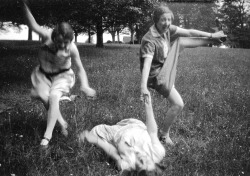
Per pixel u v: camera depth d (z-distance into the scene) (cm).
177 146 486
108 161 418
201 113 652
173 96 475
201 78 1060
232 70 1337
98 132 439
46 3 1348
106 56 1641
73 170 383
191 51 2423
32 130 493
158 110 644
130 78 962
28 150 418
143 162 384
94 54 1739
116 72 1070
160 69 468
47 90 460
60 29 428
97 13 1908
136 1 2152
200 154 453
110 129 436
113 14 2133
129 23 2395
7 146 425
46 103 461
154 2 2136
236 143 503
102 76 974
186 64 1447
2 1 1074
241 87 957
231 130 564
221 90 888
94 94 472
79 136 459
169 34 467
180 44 467
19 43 2438
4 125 506
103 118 570
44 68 459
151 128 430
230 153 465
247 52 2506
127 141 400
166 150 462
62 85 456
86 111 594
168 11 443
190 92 823
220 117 636
